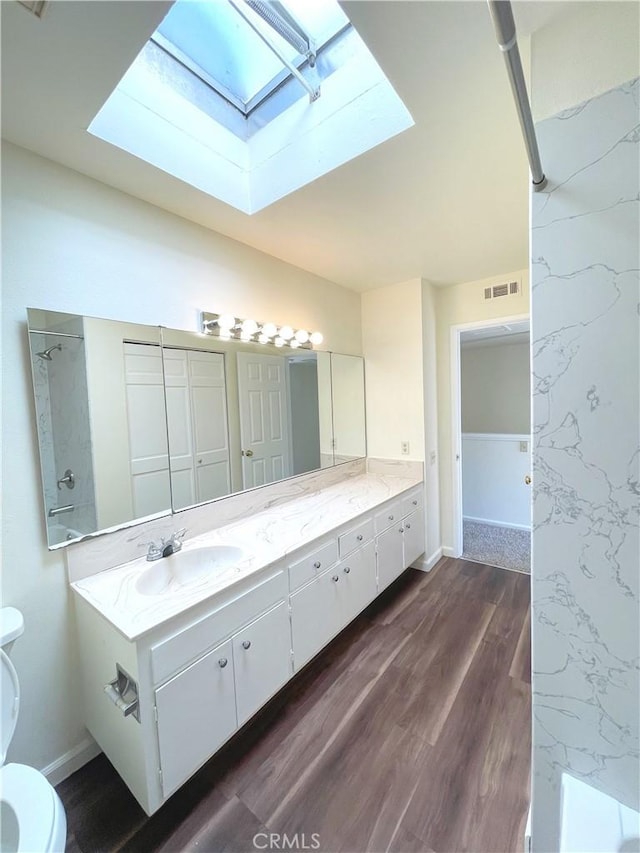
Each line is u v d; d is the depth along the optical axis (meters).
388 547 2.52
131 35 0.96
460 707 1.68
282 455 2.46
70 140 1.29
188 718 1.26
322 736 1.55
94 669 1.36
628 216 0.84
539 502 0.97
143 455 1.71
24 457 1.34
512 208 1.80
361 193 1.66
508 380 4.60
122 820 1.26
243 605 1.46
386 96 1.34
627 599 0.88
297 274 2.55
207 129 1.62
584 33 0.87
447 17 0.92
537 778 1.02
